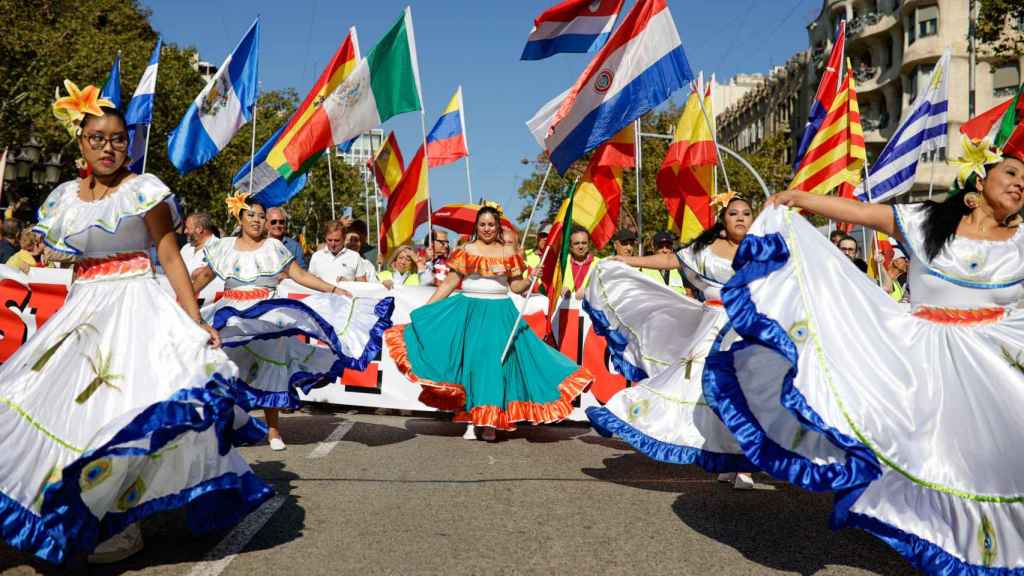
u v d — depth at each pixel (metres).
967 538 3.58
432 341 7.35
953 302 3.86
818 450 3.71
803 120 56.12
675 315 6.30
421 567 3.80
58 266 9.52
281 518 4.53
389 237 10.91
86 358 3.58
